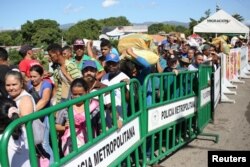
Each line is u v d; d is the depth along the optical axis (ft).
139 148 17.66
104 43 20.70
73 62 19.33
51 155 11.78
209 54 34.09
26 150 9.77
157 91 19.13
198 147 22.65
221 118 30.42
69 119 10.30
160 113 18.72
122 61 18.24
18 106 11.86
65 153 12.44
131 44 20.11
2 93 14.60
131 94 15.49
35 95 15.30
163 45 33.58
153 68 20.36
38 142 10.85
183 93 21.61
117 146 13.89
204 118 25.91
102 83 15.98
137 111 16.89
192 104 22.86
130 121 15.46
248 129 27.02
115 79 16.19
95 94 11.80
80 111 12.57
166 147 19.93
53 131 9.44
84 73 15.24
